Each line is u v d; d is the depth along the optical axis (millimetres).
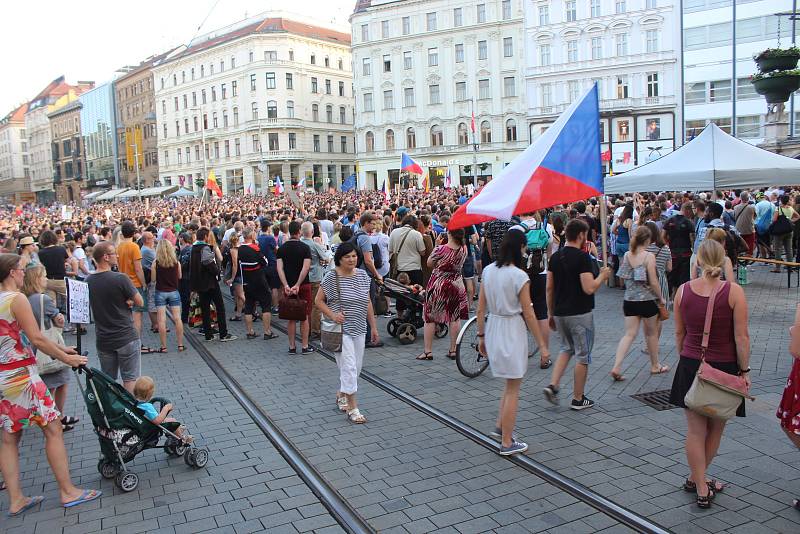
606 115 53125
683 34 48719
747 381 4348
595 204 18469
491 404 6945
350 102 81875
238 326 12234
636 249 7453
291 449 5852
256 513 4688
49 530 4562
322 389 7785
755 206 16906
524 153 6414
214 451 5926
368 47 66938
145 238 11852
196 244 10680
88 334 12125
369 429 6324
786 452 5336
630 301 7543
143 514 4742
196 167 83000
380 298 9945
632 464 5227
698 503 4457
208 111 80188
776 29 44438
